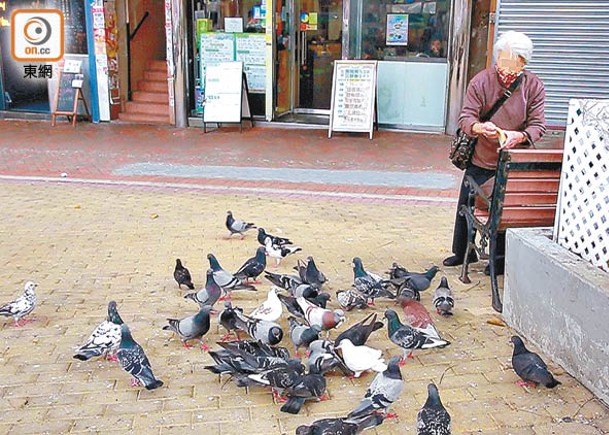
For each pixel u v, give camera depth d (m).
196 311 5.15
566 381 4.04
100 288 5.65
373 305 5.22
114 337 4.24
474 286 5.60
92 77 14.45
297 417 3.69
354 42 13.31
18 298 5.14
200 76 14.13
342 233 7.16
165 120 14.55
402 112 13.33
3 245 6.83
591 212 4.23
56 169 10.34
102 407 3.81
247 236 7.09
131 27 14.89
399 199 8.60
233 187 9.24
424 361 4.33
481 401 3.84
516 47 5.08
